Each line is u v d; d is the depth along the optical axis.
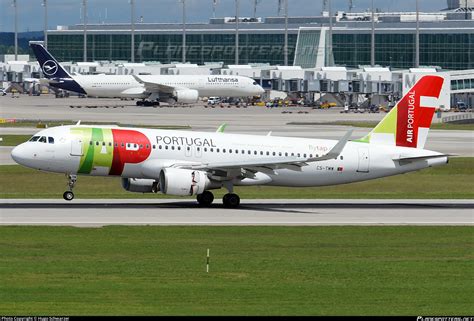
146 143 186.12
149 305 99.19
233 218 171.50
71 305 98.56
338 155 182.00
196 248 138.00
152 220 166.38
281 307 99.12
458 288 110.81
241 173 187.25
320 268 123.12
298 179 195.62
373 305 100.81
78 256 129.88
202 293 106.25
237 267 123.00
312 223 167.00
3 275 115.50
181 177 181.12
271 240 146.75
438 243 146.62
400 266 125.31
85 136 184.50
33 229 153.38
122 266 122.56
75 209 180.25
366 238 150.50
